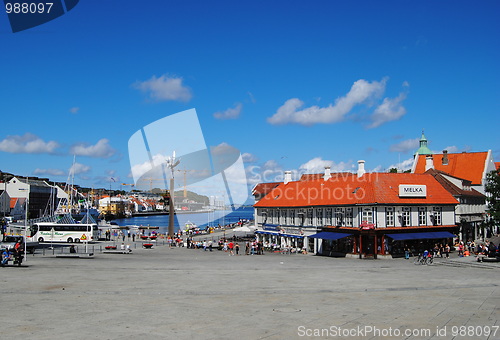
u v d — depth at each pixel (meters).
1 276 30.08
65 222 89.88
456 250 63.50
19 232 90.31
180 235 97.81
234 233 108.88
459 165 89.06
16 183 161.38
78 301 21.55
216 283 28.34
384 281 30.42
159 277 31.03
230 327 17.05
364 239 57.72
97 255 55.88
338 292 25.47
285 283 28.77
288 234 74.12
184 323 17.52
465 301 23.23
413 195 60.06
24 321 17.36
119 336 15.50
